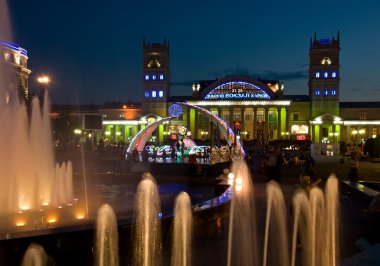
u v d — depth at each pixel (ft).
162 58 442.91
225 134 185.37
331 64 430.61
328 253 37.04
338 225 47.85
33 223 47.93
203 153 144.05
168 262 34.53
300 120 438.81
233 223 48.83
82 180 103.65
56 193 65.67
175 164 113.09
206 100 431.02
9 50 253.85
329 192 57.21
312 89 433.89
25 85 275.18
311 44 436.76
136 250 36.50
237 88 433.07
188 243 40.09
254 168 133.59
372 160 188.65
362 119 431.84
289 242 40.86
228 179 75.10
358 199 66.64
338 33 435.53
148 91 443.32
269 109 431.84
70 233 33.09
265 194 71.26
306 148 282.97
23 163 78.38
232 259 35.27
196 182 96.12
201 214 43.14
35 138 88.38
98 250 34.45
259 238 42.11
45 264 31.71
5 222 46.62
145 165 116.37
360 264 29.27
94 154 179.93
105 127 453.17
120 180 103.04
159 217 39.75
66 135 289.53
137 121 440.86
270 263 34.50
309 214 41.57
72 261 33.22
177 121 435.53
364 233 44.32
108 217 39.09
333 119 421.18
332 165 156.15
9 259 30.32
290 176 107.65
